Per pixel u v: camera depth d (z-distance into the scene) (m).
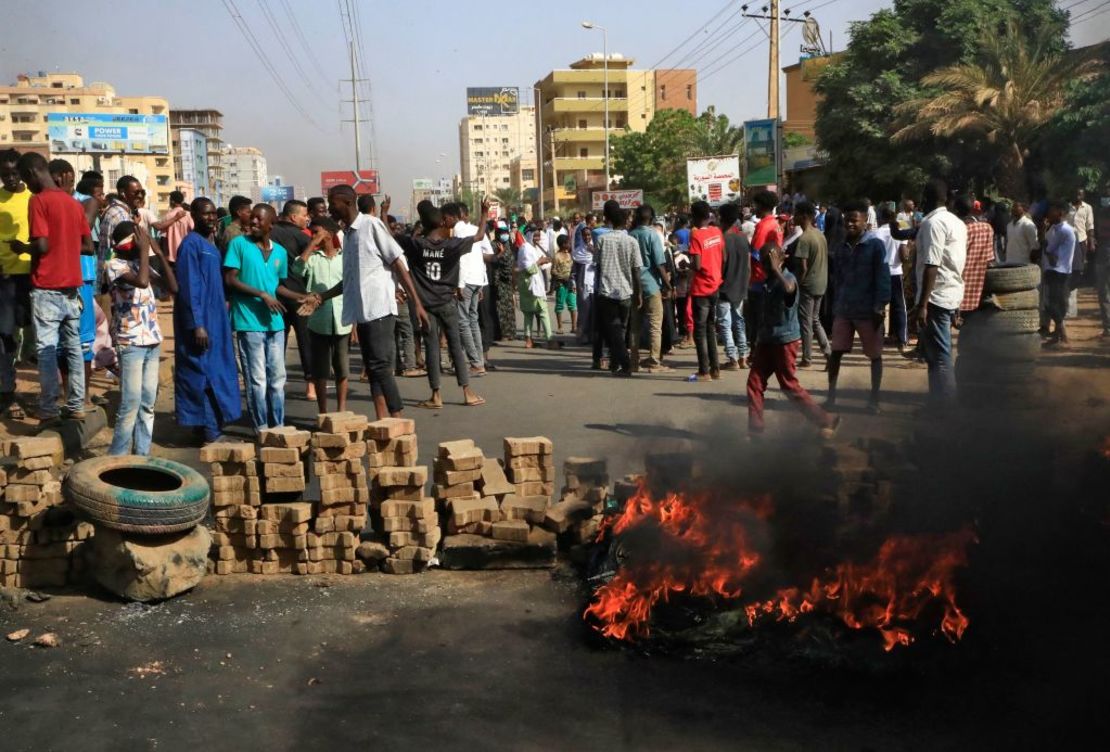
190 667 4.07
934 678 3.83
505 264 15.89
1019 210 13.11
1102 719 3.50
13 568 4.96
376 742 3.44
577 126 105.81
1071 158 23.38
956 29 28.06
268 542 5.17
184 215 11.91
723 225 10.86
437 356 9.72
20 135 152.25
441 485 5.50
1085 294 20.20
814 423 7.69
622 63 110.50
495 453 7.70
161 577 4.77
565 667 4.04
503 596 4.87
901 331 12.98
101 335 9.77
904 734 3.45
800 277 11.58
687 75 106.00
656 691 3.80
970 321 8.59
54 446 5.04
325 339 8.71
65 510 5.02
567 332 17.78
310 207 11.52
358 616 4.62
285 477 5.20
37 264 7.53
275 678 3.97
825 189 33.19
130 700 3.77
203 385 7.72
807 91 51.84
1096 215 15.20
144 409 6.96
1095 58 24.62
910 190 28.88
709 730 3.50
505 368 12.62
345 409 9.59
